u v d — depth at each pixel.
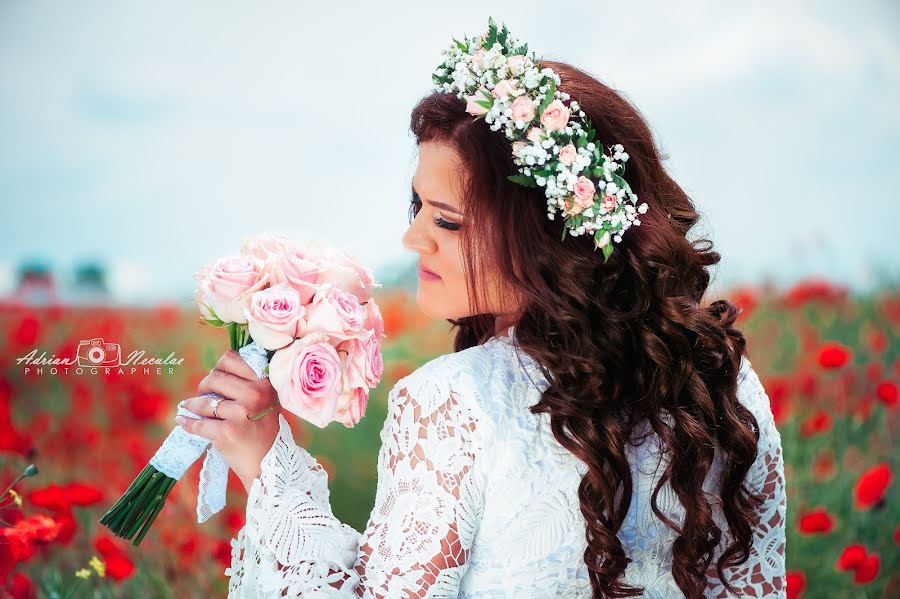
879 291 5.59
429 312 1.69
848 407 4.03
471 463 1.41
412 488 1.42
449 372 1.46
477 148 1.55
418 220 1.66
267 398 1.55
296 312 1.51
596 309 1.53
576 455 1.42
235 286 1.53
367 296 1.67
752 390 1.70
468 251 1.58
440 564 1.39
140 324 4.80
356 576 1.42
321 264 1.62
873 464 3.89
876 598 3.16
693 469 1.50
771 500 1.72
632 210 1.52
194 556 2.94
